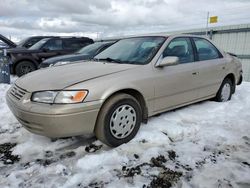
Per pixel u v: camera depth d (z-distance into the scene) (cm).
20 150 279
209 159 261
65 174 234
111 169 241
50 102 247
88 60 382
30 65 876
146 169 242
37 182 222
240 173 235
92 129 265
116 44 409
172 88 346
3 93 568
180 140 309
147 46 356
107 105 270
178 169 243
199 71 391
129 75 294
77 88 251
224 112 411
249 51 1098
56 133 248
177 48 369
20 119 270
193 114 396
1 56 689
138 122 305
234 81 498
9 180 224
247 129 341
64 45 946
